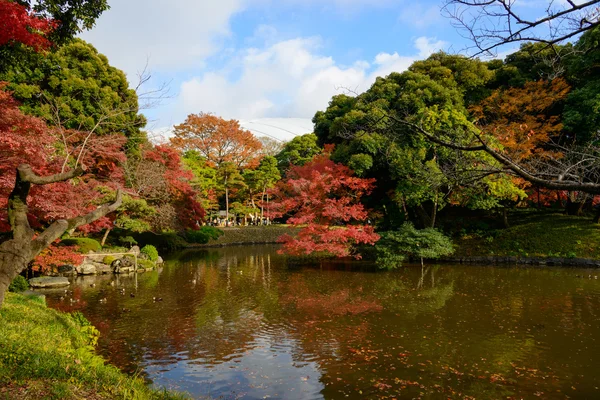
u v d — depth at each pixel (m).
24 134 9.52
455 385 5.98
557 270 15.86
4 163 9.10
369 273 16.19
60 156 11.77
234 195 41.84
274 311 10.58
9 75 15.55
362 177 18.23
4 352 4.56
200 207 27.98
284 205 18.06
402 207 19.84
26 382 3.97
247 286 14.20
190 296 12.59
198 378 6.39
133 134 19.55
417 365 6.77
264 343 8.04
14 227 4.17
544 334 8.24
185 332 8.80
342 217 17.23
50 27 6.98
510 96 18.25
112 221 19.61
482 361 6.89
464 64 19.42
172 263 21.36
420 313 10.02
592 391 5.75
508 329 8.60
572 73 17.02
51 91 17.06
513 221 21.55
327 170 17.38
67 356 5.19
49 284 13.92
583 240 17.86
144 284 14.74
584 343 7.68
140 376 6.44
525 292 12.14
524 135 13.30
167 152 24.69
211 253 26.77
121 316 10.15
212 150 46.47
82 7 7.47
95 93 17.58
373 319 9.58
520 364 6.73
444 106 16.98
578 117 16.25
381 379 6.24
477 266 17.31
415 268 17.14
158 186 21.88
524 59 20.19
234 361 7.11
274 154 55.12
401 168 15.51
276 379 6.32
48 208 10.66
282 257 23.59
